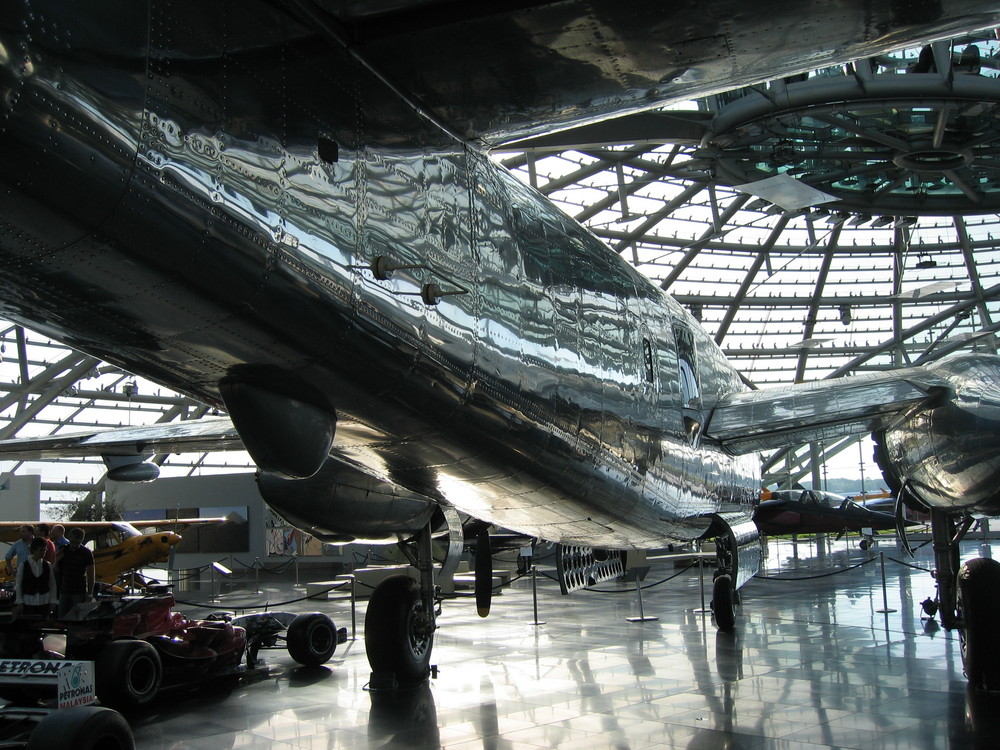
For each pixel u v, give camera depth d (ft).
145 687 22.13
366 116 12.26
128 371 11.89
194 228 9.48
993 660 21.91
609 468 19.98
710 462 27.32
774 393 29.12
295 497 21.49
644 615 39.93
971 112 62.03
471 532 28.04
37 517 71.31
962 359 23.70
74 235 8.73
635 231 90.79
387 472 17.16
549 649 30.45
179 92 9.29
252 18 10.30
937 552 24.53
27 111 7.79
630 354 21.11
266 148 10.43
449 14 11.12
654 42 11.34
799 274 106.22
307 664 27.96
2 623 24.27
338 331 11.69
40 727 13.67
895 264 105.91
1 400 85.51
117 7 8.59
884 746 17.37
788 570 66.13
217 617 27.22
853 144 69.77
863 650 28.78
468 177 14.99
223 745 18.60
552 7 10.59
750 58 11.63
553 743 18.19
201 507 75.72
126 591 32.50
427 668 25.04
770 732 18.63
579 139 63.26
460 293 13.33
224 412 13.37
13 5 7.63
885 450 25.04
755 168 75.00
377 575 55.72
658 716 20.29
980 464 20.77
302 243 10.87
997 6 10.28
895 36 11.00
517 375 15.74
